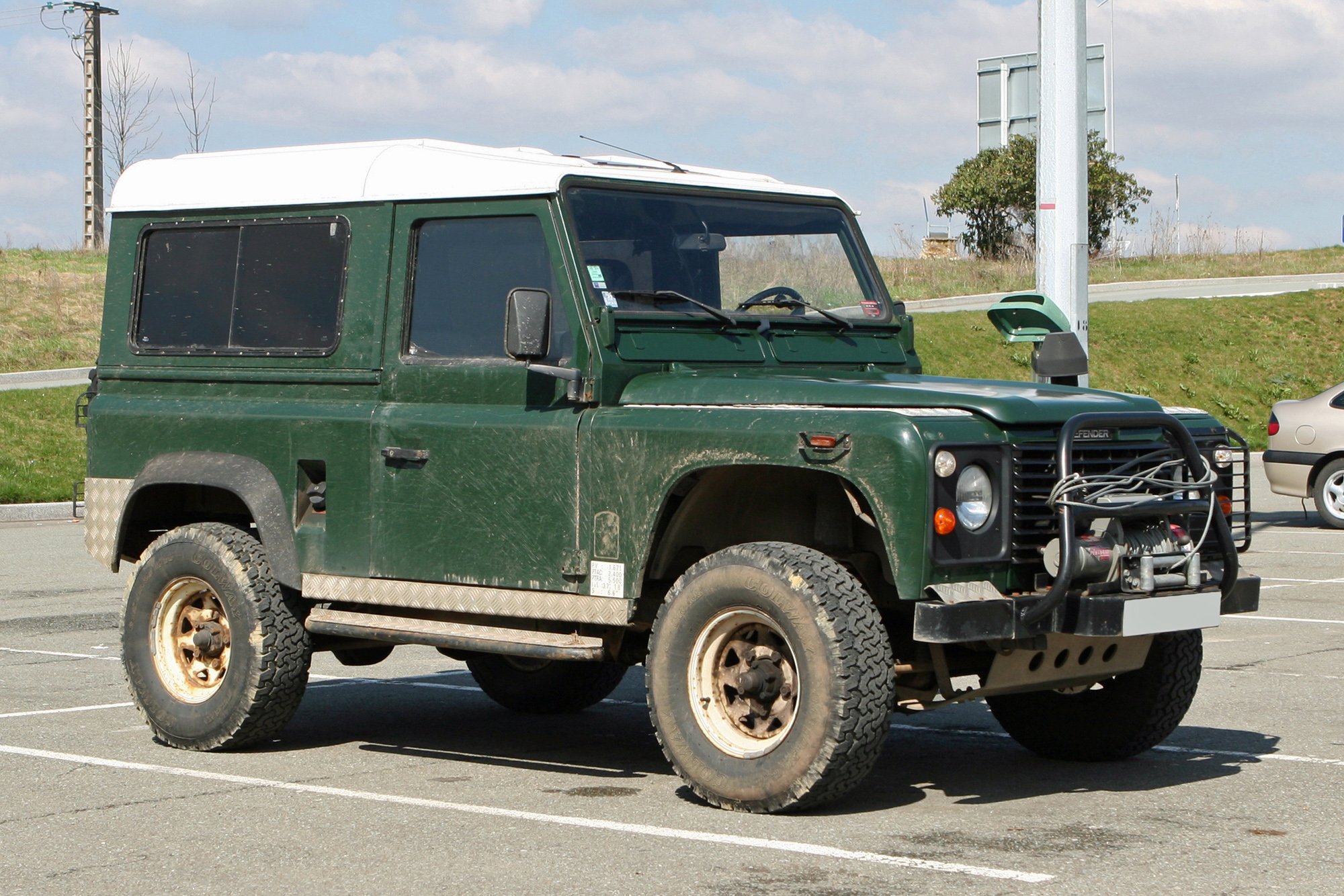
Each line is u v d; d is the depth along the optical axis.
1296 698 7.98
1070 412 5.56
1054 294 11.59
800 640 5.29
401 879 4.73
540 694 7.91
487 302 6.25
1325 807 5.66
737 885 4.62
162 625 7.06
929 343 28.64
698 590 5.55
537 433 5.98
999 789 6.03
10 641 10.30
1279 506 19.52
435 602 6.27
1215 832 5.27
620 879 4.70
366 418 6.46
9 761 6.68
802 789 5.30
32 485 19.84
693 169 6.86
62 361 26.94
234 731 6.76
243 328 7.00
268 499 6.73
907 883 4.62
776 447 5.37
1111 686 6.41
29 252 37.16
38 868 4.92
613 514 5.79
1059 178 11.54
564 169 6.12
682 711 5.61
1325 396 17.16
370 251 6.60
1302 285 36.97
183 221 7.26
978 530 5.25
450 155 6.49
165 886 4.70
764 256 6.65
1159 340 30.67
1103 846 5.06
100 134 42.22
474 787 6.15
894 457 5.13
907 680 5.86
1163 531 5.64
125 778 6.32
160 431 7.16
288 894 4.60
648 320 6.05
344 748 7.07
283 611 6.77
